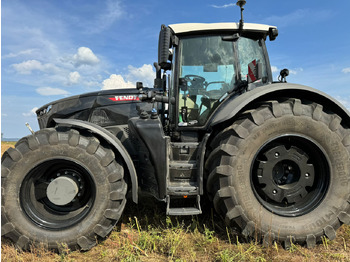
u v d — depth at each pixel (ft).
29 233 7.88
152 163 8.41
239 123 8.28
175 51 10.68
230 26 10.52
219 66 10.54
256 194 8.16
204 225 8.68
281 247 7.89
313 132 8.20
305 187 8.43
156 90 11.55
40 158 8.12
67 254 7.75
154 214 10.14
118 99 11.13
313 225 8.01
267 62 11.15
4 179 7.95
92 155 8.23
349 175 8.28
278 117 8.09
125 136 10.55
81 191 8.59
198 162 8.84
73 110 11.14
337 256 7.17
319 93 8.37
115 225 8.88
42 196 8.48
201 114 10.34
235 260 6.96
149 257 7.26
